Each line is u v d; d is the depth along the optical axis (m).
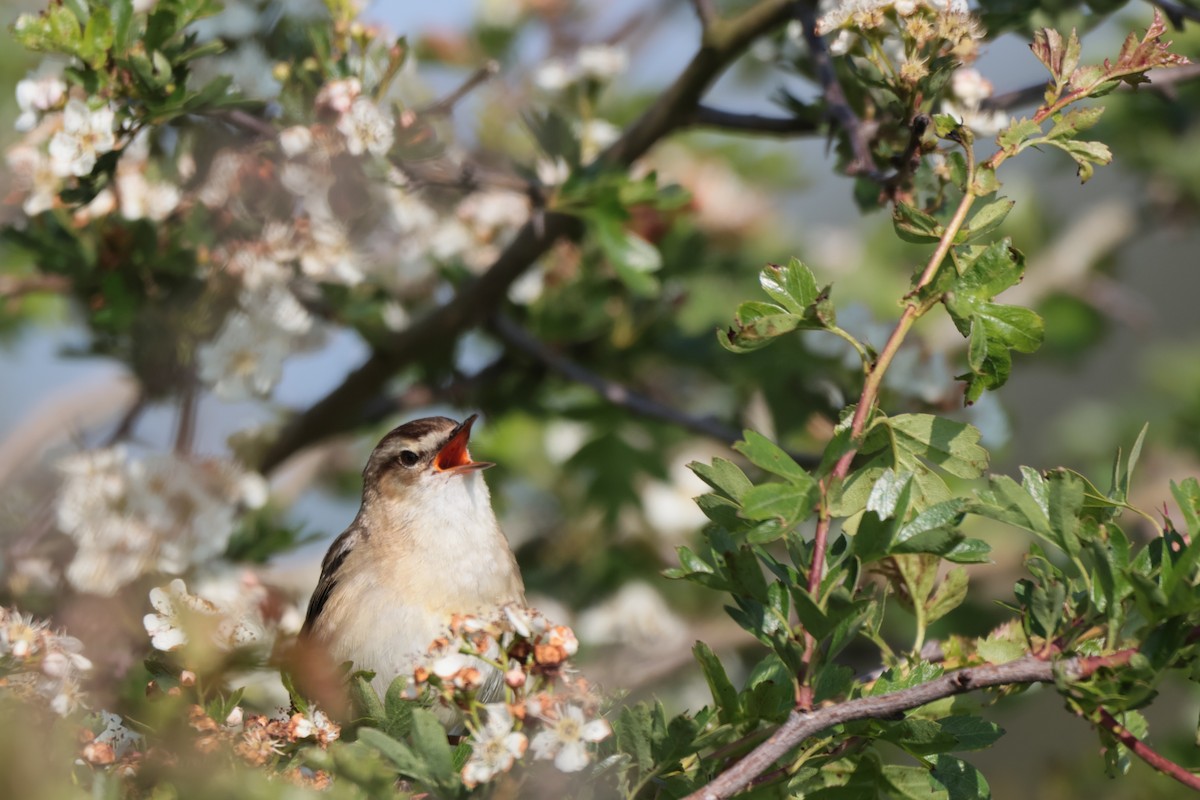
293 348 12.54
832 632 6.43
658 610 14.80
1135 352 18.69
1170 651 6.20
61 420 14.20
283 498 15.54
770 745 6.30
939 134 6.98
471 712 6.61
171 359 11.63
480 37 15.51
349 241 11.62
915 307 6.67
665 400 15.41
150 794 6.45
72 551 11.68
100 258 11.25
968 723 6.89
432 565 10.78
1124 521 14.31
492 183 11.38
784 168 16.19
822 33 8.57
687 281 14.55
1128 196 17.14
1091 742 14.70
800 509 6.26
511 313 14.55
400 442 11.15
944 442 6.66
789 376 13.82
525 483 16.20
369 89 10.61
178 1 9.58
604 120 16.09
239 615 9.46
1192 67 10.74
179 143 11.00
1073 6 10.88
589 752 6.71
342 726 7.18
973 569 13.65
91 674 9.28
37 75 10.22
